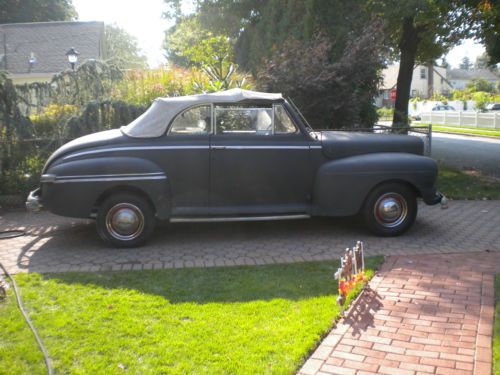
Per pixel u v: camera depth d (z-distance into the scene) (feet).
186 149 21.58
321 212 22.48
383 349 12.60
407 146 23.65
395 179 22.62
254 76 53.98
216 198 22.06
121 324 13.96
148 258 20.39
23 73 87.15
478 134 94.22
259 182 22.17
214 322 14.05
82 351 12.50
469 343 12.80
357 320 14.20
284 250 21.31
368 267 18.48
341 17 47.42
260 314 14.56
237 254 20.84
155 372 11.51
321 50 37.40
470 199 32.19
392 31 59.06
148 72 41.04
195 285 17.03
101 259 20.30
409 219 23.08
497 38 49.29
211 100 21.88
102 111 31.60
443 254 20.26
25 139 31.40
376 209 22.86
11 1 125.49
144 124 21.81
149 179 21.26
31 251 21.57
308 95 35.88
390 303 15.30
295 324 13.82
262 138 22.15
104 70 38.19
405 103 62.34
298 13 49.14
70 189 21.17
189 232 24.40
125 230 21.72
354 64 36.76
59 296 16.14
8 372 11.60
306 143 22.38
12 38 95.66
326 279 17.47
